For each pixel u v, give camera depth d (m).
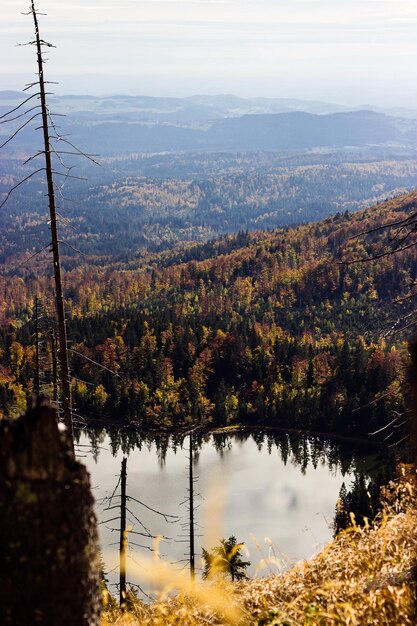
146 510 72.75
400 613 4.39
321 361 140.38
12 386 124.88
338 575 5.61
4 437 3.03
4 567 2.97
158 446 117.00
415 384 5.22
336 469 100.62
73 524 3.04
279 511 76.44
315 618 4.69
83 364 143.00
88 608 3.09
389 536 5.96
